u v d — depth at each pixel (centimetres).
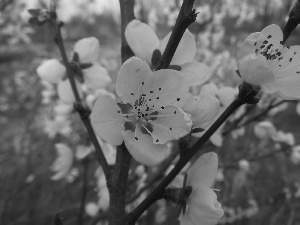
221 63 27
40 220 30
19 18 40
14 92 54
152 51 10
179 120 9
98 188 17
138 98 9
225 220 26
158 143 9
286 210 27
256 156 25
